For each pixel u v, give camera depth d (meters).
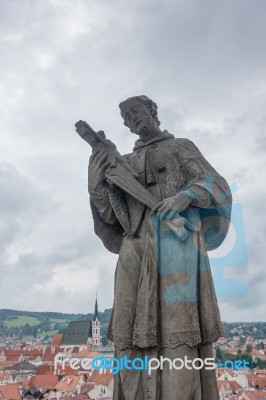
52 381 58.88
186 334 5.10
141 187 5.75
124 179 5.82
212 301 5.34
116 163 5.90
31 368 85.69
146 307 5.23
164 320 5.20
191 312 5.21
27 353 96.94
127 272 5.60
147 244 5.47
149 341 5.11
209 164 5.90
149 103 6.31
